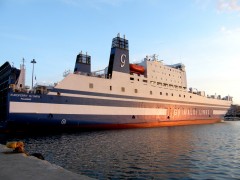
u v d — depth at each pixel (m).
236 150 28.80
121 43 54.03
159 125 61.44
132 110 54.12
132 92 54.50
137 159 22.75
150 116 58.66
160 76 66.62
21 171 8.58
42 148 28.11
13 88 40.00
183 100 70.44
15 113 38.34
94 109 46.97
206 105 81.44
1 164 9.84
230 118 170.75
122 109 51.97
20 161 10.52
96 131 46.59
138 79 58.12
